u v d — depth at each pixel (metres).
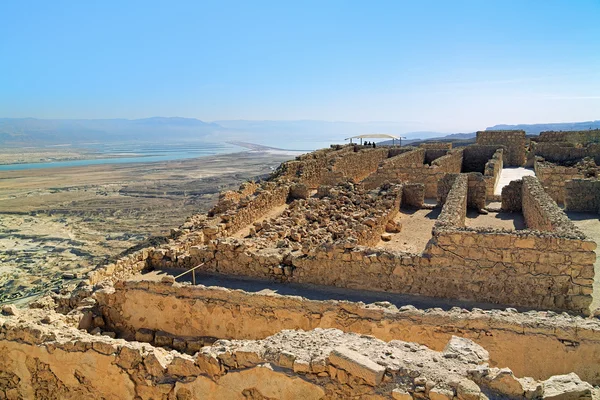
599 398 6.91
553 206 16.38
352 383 7.13
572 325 9.32
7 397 10.78
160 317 12.75
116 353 9.52
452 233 12.30
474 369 6.79
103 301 13.20
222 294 12.06
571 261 11.51
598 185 24.64
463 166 49.62
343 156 35.81
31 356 10.41
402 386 6.75
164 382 9.01
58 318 11.93
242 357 8.20
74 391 10.06
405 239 18.97
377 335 10.57
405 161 38.97
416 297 12.52
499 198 29.56
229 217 18.89
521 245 11.85
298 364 7.63
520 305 12.01
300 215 19.72
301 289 13.02
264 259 13.77
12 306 11.68
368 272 12.91
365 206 21.38
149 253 15.40
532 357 9.56
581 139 54.12
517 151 51.97
